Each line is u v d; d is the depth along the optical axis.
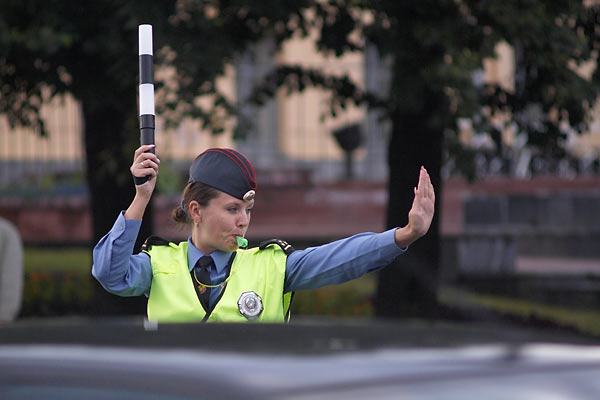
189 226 8.66
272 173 43.34
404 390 4.14
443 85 21.12
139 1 20.66
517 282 36.81
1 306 15.61
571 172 46.38
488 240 39.38
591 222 45.47
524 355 4.66
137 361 4.48
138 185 8.02
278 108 47.47
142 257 8.36
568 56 22.09
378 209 43.34
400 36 21.72
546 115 25.12
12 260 15.73
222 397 4.06
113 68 21.30
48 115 41.06
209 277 8.30
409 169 24.94
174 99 21.17
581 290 33.84
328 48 25.02
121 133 24.48
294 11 22.31
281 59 44.06
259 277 8.30
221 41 21.75
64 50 22.56
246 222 8.29
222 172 8.23
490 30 21.33
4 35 20.66
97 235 25.16
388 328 5.48
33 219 40.28
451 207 42.91
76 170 41.31
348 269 8.05
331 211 43.19
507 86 25.16
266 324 5.58
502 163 46.34
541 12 20.84
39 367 4.66
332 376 4.18
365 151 47.88
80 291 28.39
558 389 4.34
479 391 4.23
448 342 4.95
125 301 25.31
